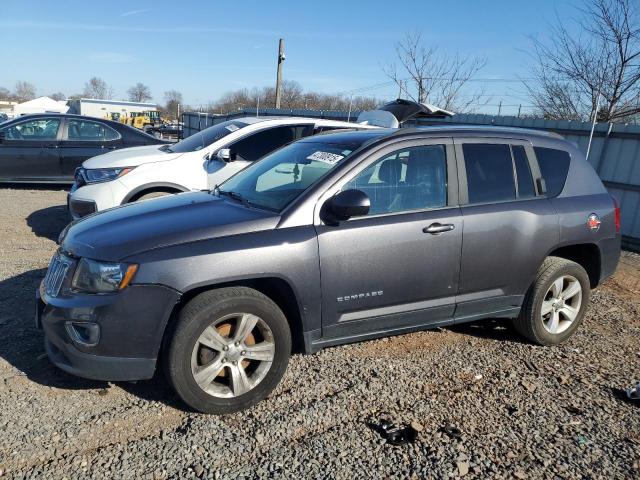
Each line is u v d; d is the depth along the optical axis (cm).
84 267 320
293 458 290
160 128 3284
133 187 664
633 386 383
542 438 315
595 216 451
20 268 580
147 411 329
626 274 703
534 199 427
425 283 381
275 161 435
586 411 346
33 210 905
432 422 328
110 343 308
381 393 360
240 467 281
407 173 383
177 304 326
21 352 393
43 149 1052
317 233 344
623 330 497
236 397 330
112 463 280
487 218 398
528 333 440
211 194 423
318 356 411
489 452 300
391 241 363
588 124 937
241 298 323
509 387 376
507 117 1091
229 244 323
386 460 290
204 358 323
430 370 397
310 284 341
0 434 299
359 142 393
